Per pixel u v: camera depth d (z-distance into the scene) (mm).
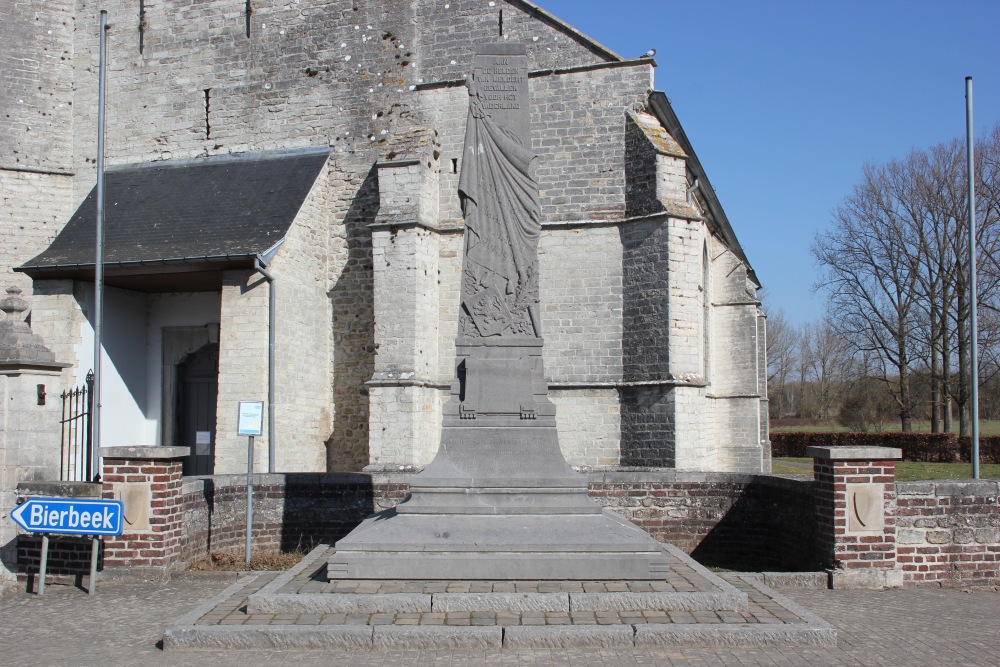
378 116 24297
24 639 8625
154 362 23594
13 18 25203
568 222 22094
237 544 13398
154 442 23359
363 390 23734
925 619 9109
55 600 10305
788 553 12398
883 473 10844
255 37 25281
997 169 38125
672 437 20547
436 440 22594
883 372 46406
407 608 8266
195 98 25484
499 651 7602
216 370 23609
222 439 20344
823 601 9977
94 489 11328
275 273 20969
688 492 13562
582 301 21984
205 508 12617
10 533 11281
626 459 21297
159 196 24016
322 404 23594
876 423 48969
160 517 11242
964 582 10945
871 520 10781
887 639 8203
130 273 20875
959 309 39500
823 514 11094
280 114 24984
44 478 11688
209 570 11680
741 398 27656
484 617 8078
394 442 21406
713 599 8367
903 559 10945
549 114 22562
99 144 17547
